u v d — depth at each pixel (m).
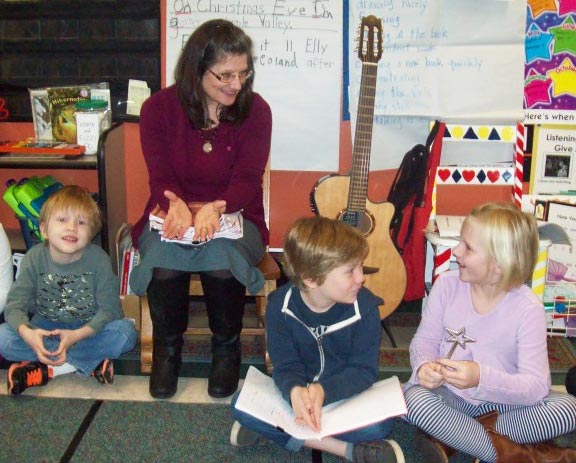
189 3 2.41
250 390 1.54
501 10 2.38
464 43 2.41
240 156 2.00
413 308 2.60
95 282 1.97
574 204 2.34
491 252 1.48
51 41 2.48
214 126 1.98
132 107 2.49
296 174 2.58
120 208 2.44
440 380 1.49
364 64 2.23
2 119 2.56
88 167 2.21
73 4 2.44
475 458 1.58
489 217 1.50
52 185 2.38
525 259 1.49
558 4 2.39
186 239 1.81
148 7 2.43
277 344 1.61
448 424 1.46
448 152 2.52
